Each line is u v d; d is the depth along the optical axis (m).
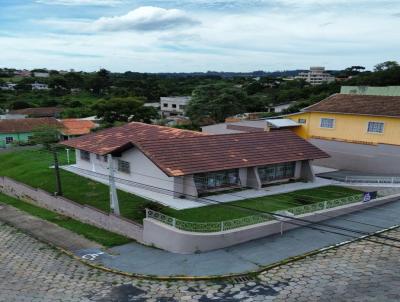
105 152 31.67
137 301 16.77
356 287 16.89
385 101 36.88
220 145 29.25
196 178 27.02
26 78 163.75
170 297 16.92
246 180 29.12
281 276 17.98
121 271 19.25
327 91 89.06
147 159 28.12
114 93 119.75
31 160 43.19
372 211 25.64
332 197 27.69
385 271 18.08
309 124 40.00
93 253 21.61
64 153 46.12
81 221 27.53
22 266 20.61
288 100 101.69
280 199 27.02
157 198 26.80
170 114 101.56
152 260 20.22
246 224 22.06
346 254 19.80
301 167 31.70
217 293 17.00
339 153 35.53
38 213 30.12
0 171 41.97
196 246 20.52
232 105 70.81
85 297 17.27
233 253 20.31
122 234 24.12
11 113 83.62
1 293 17.94
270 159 29.23
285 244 21.16
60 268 20.16
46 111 86.06
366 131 36.00
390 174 32.56
